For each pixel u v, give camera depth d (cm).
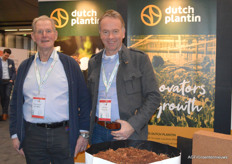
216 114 223
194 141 78
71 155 146
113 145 82
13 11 720
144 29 232
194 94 227
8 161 284
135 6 233
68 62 152
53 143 144
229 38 215
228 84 218
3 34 984
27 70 153
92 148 75
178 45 227
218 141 72
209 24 220
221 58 219
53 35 148
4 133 406
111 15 125
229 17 214
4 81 506
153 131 235
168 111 232
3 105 514
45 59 152
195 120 228
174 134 232
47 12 249
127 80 128
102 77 138
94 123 138
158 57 231
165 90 232
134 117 119
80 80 155
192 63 225
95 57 146
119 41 129
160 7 228
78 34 245
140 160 68
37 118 143
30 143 146
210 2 218
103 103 131
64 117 146
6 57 508
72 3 244
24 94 150
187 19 224
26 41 1099
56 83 145
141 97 132
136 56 133
